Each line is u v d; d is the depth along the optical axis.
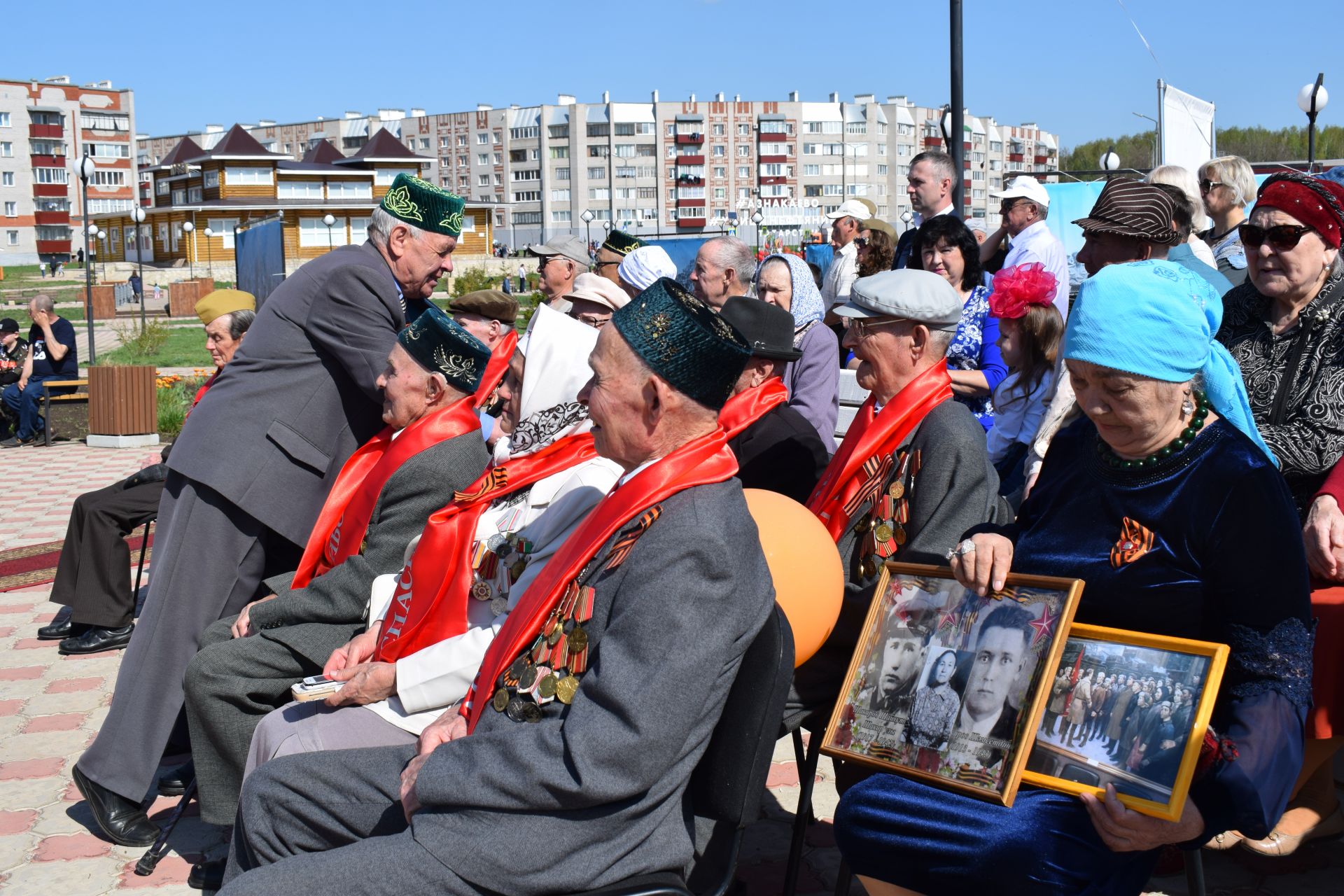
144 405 14.43
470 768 2.39
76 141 106.00
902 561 2.89
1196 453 2.36
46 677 5.79
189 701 3.66
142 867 3.84
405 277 4.31
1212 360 2.38
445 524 3.09
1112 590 2.43
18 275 82.56
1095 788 2.21
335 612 3.61
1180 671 2.21
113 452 13.93
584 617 2.44
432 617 3.09
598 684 2.31
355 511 3.74
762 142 143.38
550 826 2.33
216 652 3.63
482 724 2.53
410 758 2.73
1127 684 2.25
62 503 10.44
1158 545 2.38
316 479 4.22
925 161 7.05
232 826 3.72
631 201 144.62
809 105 144.38
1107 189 4.41
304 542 4.21
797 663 2.95
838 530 3.33
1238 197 6.07
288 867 2.37
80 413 15.10
